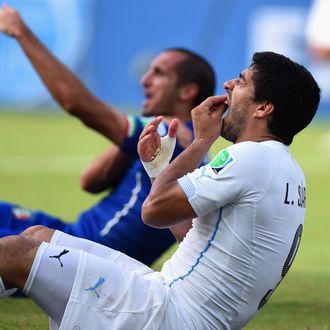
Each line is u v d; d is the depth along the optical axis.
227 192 13.77
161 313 13.77
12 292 14.11
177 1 72.56
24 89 72.88
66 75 21.66
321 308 21.34
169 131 15.17
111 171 23.36
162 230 20.70
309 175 49.78
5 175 46.50
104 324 13.69
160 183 14.11
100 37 72.69
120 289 13.81
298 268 26.97
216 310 14.07
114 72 73.06
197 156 14.35
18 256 13.78
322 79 71.56
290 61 14.51
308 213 38.19
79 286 13.77
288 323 19.52
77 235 21.31
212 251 14.04
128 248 20.88
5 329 17.92
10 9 22.33
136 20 72.81
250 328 18.91
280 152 14.27
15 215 21.41
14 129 64.69
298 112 14.42
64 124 69.00
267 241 14.04
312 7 70.00
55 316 14.01
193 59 22.17
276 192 14.00
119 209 20.92
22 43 21.98
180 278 14.16
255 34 71.62
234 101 14.55
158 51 72.69
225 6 72.00
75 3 71.50
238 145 14.05
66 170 48.88
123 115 21.23
